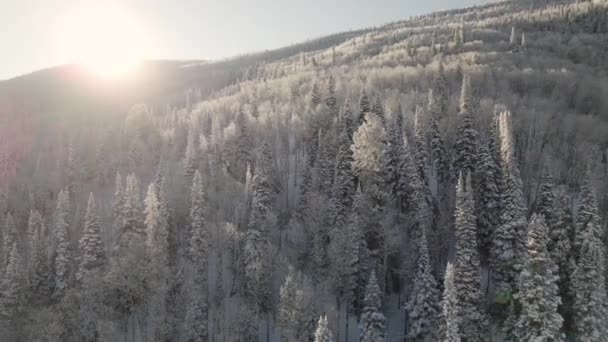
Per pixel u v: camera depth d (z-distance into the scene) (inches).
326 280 2989.7
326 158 3700.8
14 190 4798.2
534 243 2242.9
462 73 6314.0
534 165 4040.4
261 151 4037.9
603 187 3619.6
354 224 2864.2
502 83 5880.9
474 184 3206.2
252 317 2765.7
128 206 3144.7
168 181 3996.1
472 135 3513.8
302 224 3427.7
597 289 2273.6
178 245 3469.5
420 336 2461.9
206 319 2738.7
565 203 2738.7
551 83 5949.8
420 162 3501.5
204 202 3341.5
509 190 2743.6
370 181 3203.7
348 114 4126.5
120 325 2719.0
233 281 3159.5
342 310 2925.7
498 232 2704.2
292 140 5029.5
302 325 2519.7
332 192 3344.0
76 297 2679.6
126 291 2664.9
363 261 2878.9
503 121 3412.9
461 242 2522.1
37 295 2977.4
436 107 4372.5
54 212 3720.5
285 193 4097.0
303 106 5812.0
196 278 2942.9
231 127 4832.7
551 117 4837.6
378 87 6314.0
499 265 2664.9
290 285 2610.7
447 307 2148.1
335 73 7573.8
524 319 2222.0
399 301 2945.4
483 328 2425.0
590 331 2255.2
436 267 2888.8
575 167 3887.8
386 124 3870.6
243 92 7342.5
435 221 3127.5
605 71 7076.8
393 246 2915.8
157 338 2576.3
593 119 4884.4
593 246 2336.4
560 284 2518.5
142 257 2834.6
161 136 5502.0
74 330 2551.7
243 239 3169.3
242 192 3777.1
